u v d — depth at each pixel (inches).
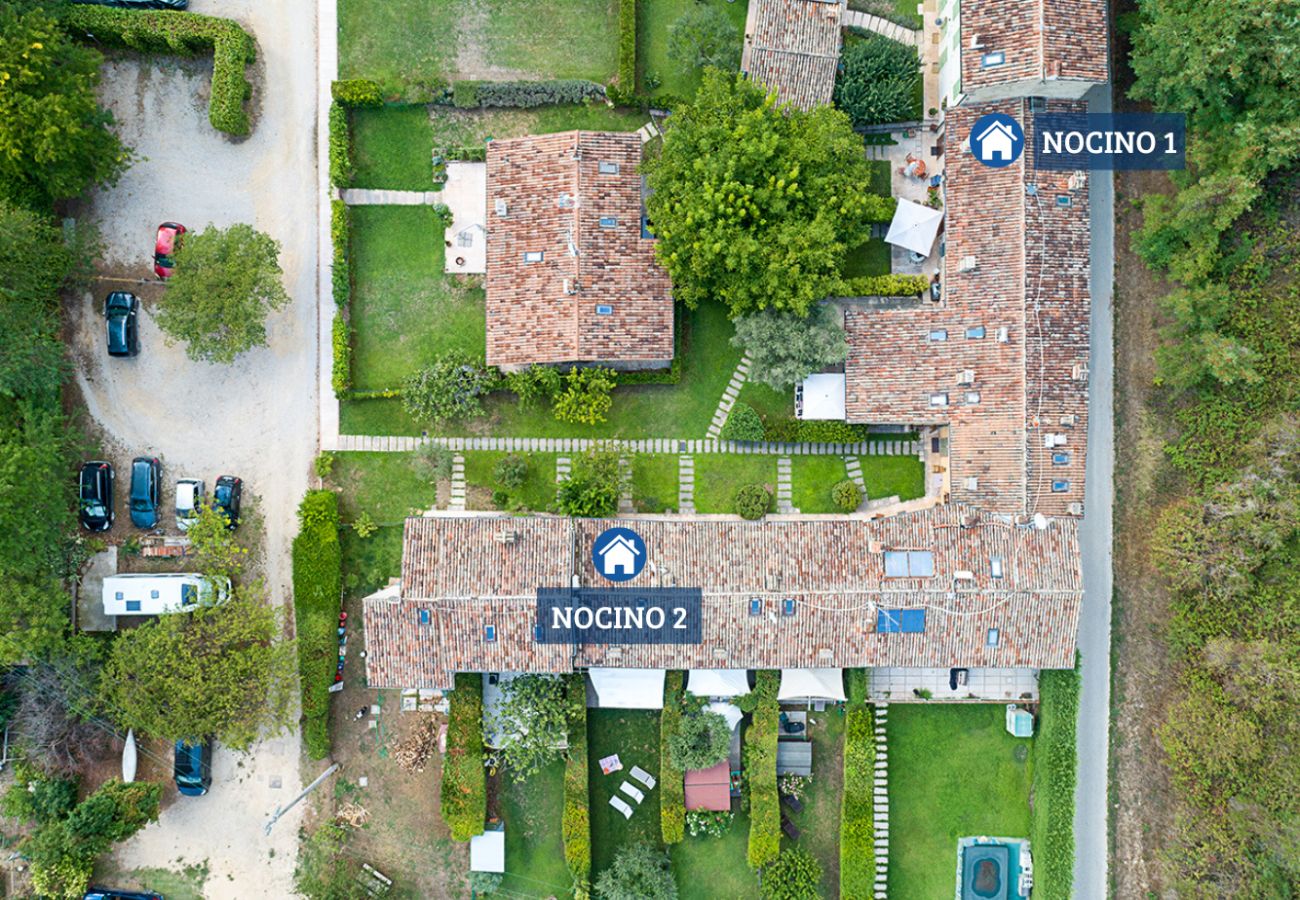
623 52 1940.2
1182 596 1930.4
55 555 1907.0
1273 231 1889.8
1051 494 1828.2
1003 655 1843.0
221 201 1999.3
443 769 1972.2
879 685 2012.8
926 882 2038.6
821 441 1974.7
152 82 1995.6
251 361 2000.5
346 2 1985.7
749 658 1843.0
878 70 1897.1
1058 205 1834.4
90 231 1989.4
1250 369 1774.1
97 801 1903.3
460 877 2033.7
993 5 1764.3
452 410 1926.7
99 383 2005.4
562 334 1830.7
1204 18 1705.2
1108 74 1841.8
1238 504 1827.0
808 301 1804.9
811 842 2025.1
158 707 1823.3
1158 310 1966.0
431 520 1819.6
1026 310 1808.6
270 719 1952.5
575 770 1964.8
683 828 1984.5
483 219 2001.7
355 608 2006.6
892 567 1819.6
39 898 1966.0
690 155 1796.3
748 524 1851.6
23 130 1750.7
